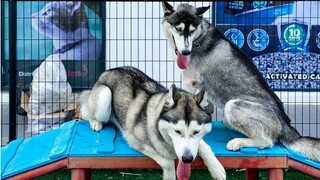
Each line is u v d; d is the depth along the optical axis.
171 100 1.30
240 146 1.41
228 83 1.57
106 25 3.08
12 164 1.47
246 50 3.09
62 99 2.48
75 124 1.70
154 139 1.35
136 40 2.78
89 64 3.09
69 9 3.13
